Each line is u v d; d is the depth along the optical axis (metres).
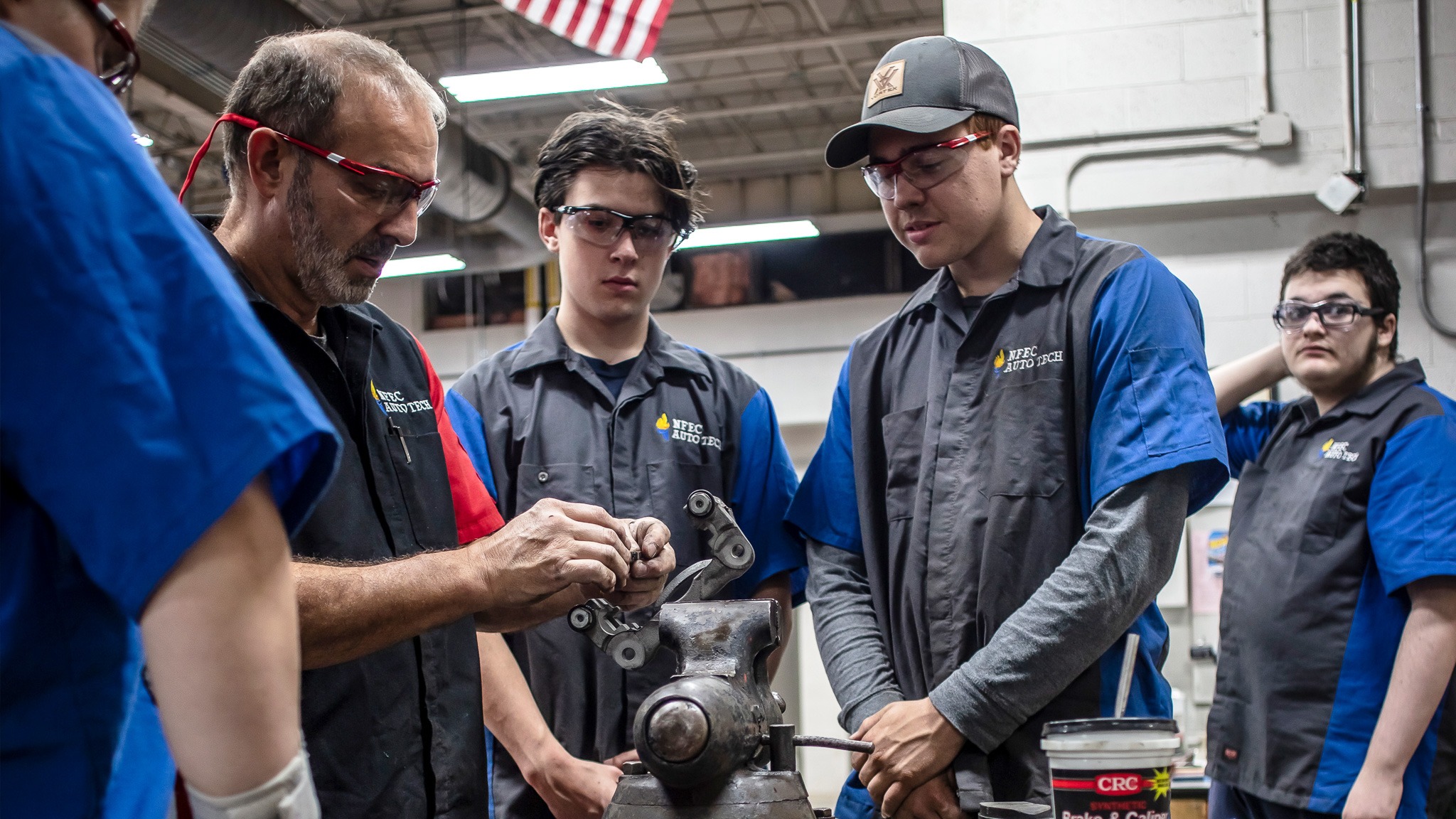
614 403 2.10
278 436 0.74
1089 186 4.01
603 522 1.37
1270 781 2.26
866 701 1.75
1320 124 3.86
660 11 3.74
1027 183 4.05
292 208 1.35
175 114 7.82
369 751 1.34
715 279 9.05
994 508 1.68
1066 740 1.09
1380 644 2.19
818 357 8.63
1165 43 3.96
